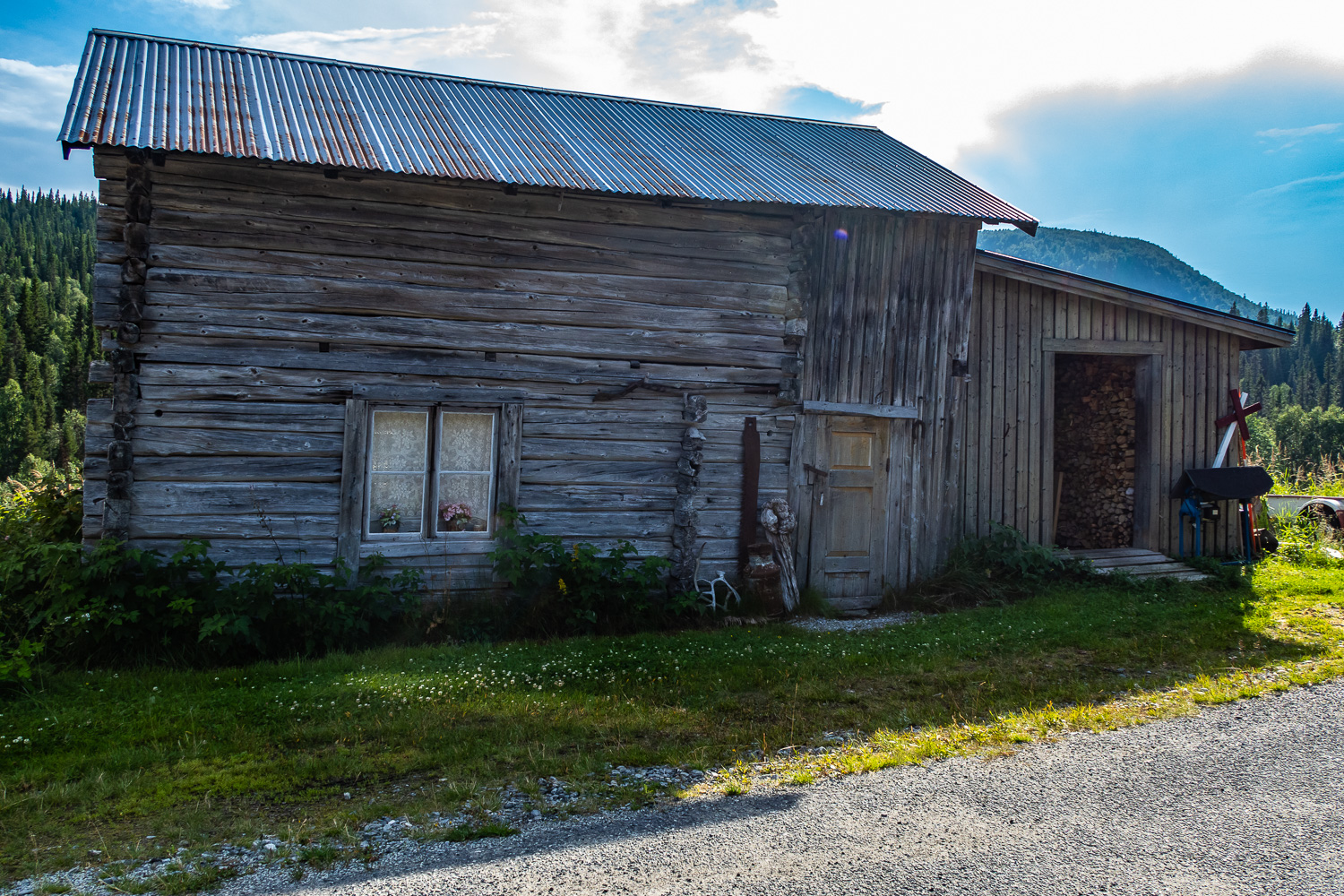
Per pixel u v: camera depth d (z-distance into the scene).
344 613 7.26
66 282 116.31
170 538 7.45
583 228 8.63
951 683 6.52
